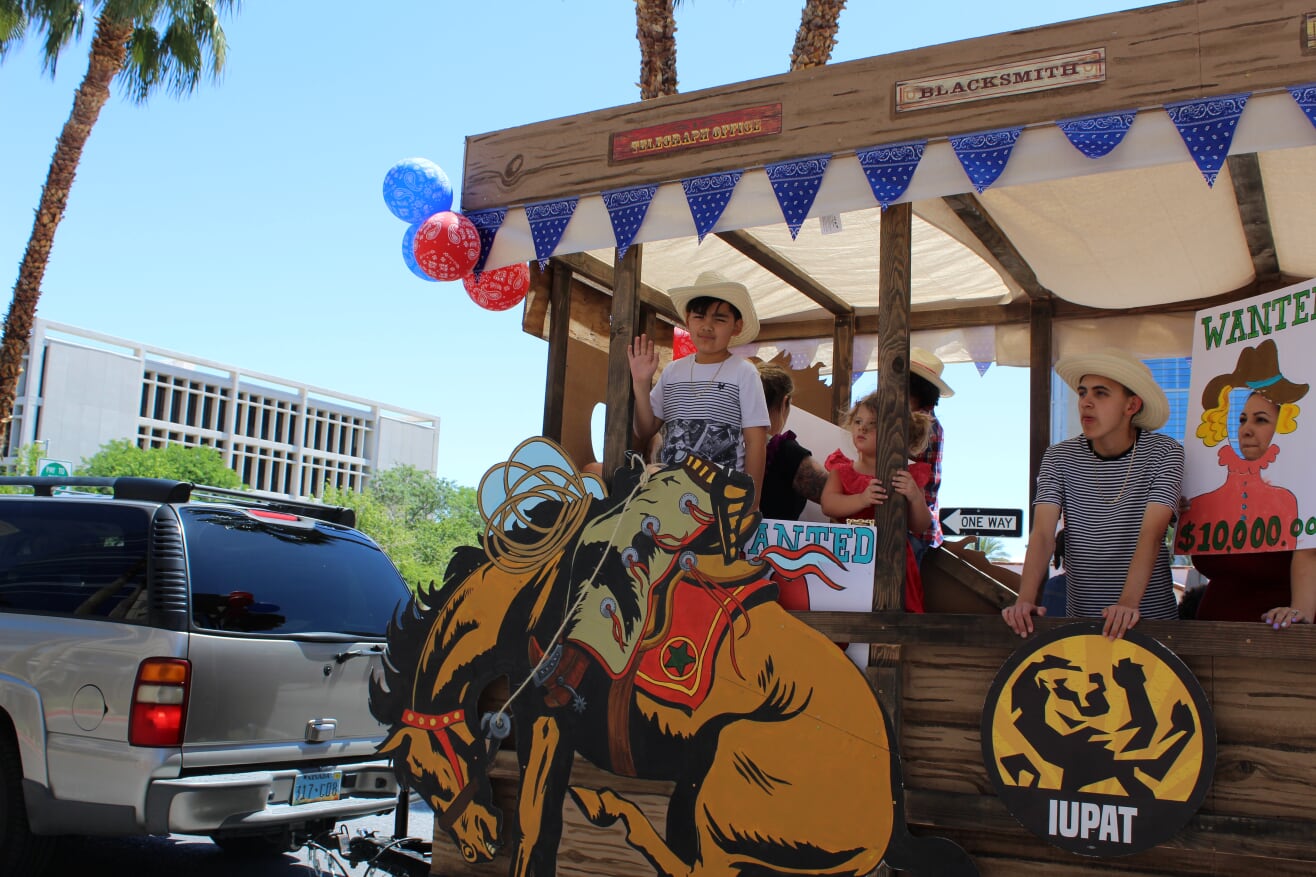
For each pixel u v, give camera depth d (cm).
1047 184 431
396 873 464
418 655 429
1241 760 301
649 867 370
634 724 381
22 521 548
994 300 616
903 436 357
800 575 371
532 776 396
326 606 560
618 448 414
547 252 430
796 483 455
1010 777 322
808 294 590
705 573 379
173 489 531
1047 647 323
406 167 457
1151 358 585
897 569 351
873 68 374
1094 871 316
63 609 507
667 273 569
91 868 570
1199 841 299
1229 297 545
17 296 1583
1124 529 348
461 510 8925
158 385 8006
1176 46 328
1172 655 307
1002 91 351
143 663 472
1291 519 318
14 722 491
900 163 364
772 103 390
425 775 419
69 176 1582
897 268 364
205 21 1608
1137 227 468
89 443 7381
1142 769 307
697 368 446
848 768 346
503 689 412
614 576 395
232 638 497
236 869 588
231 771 488
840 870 342
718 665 371
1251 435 337
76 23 1569
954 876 328
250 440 8550
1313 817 291
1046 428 587
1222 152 317
